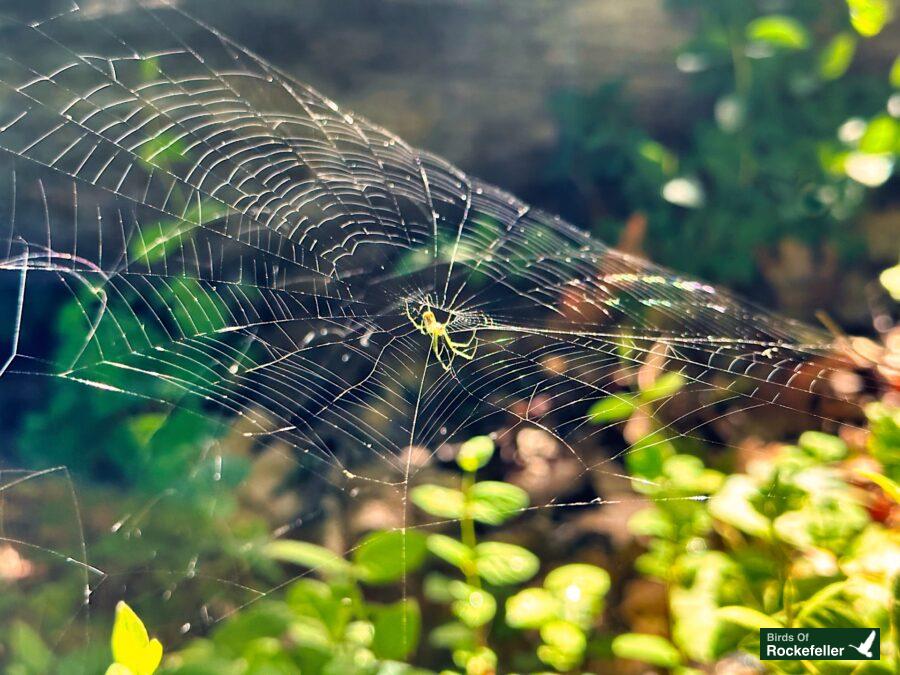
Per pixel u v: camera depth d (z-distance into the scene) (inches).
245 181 25.1
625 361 26.0
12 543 24.3
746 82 32.6
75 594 23.8
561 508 25.9
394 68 34.5
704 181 32.9
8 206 24.7
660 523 22.4
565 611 21.3
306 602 20.8
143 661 19.3
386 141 27.5
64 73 26.0
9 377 25.8
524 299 26.8
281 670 20.2
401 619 20.8
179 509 25.2
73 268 24.5
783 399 25.5
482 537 25.6
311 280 25.9
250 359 25.5
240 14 32.9
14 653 22.9
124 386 25.1
